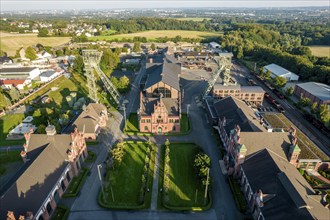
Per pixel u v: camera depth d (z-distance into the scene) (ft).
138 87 485.56
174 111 320.70
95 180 237.45
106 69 597.52
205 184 214.48
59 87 483.51
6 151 282.56
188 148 287.48
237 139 232.32
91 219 197.16
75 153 238.07
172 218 198.39
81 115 308.19
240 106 315.37
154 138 308.60
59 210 203.62
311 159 246.27
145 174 241.55
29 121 345.72
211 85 419.74
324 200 182.09
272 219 171.01
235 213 203.51
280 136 234.38
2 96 376.48
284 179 188.75
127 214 201.98
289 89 442.91
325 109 347.56
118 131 324.19
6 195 170.60
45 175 199.00
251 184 205.16
